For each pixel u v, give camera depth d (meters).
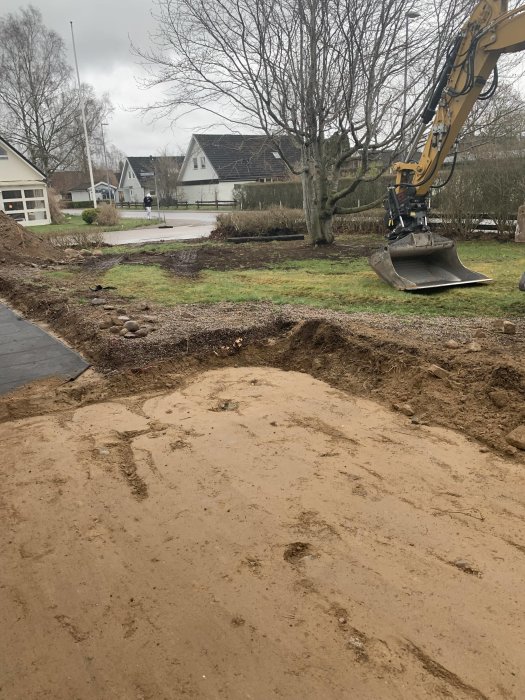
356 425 4.38
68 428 4.50
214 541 3.00
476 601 2.53
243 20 13.09
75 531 3.14
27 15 42.03
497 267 10.74
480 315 7.00
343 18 12.31
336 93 13.30
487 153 15.35
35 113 43.06
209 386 5.31
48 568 2.84
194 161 51.06
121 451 4.09
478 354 5.17
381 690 2.08
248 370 5.77
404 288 8.56
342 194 14.84
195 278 10.65
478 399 4.48
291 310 7.44
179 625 2.42
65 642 2.36
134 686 2.14
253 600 2.55
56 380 5.42
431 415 4.45
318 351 5.85
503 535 3.01
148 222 29.69
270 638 2.33
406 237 8.79
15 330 7.23
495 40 7.39
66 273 11.39
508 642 2.29
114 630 2.41
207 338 6.15
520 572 2.72
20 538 3.10
